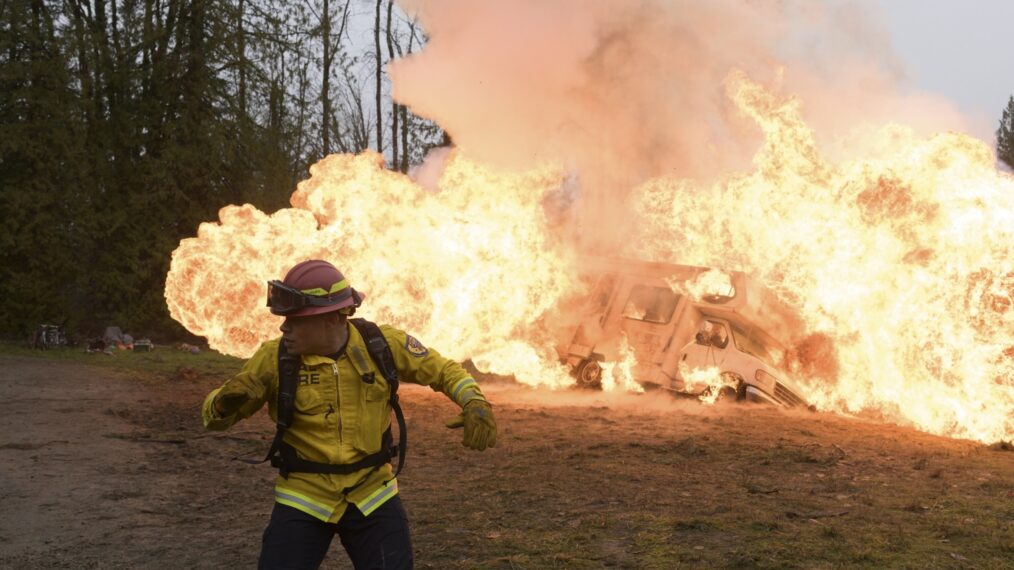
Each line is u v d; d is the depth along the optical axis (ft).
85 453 30.96
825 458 31.78
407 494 25.91
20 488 25.82
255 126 94.73
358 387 11.91
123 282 83.66
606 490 26.22
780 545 20.20
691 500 24.98
